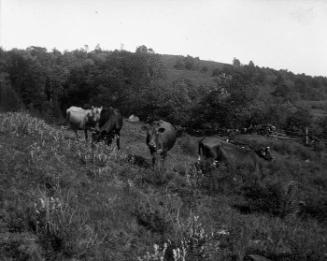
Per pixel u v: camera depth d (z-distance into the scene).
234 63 180.38
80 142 13.27
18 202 6.73
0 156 8.95
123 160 12.66
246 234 7.80
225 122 40.03
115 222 6.99
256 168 13.83
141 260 5.42
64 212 6.27
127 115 54.09
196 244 6.38
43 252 5.50
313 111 77.75
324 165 25.39
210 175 12.09
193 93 46.81
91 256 5.77
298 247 7.23
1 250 5.27
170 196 9.52
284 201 10.30
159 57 83.00
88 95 74.25
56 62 105.25
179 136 32.81
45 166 9.09
